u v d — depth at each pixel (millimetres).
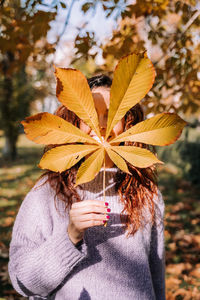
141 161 792
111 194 1195
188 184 8320
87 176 779
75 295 1050
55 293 1101
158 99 2430
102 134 1021
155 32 2400
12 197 7039
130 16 2283
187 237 4715
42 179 1187
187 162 8867
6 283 3512
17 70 2758
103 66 2379
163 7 2270
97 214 846
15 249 1074
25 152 14727
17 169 10477
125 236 1147
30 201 1125
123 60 695
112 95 728
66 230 952
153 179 1328
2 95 11102
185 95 2492
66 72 734
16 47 2369
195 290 3406
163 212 1361
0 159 12617
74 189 1143
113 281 1078
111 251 1113
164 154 11117
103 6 2199
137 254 1152
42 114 743
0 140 19297
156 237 1334
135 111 1312
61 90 743
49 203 1114
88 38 2205
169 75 2428
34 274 938
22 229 1092
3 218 5598
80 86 747
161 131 774
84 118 770
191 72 2346
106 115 1036
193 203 6660
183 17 2328
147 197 1247
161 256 1362
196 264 4008
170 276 3723
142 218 1220
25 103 11141
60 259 916
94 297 1047
